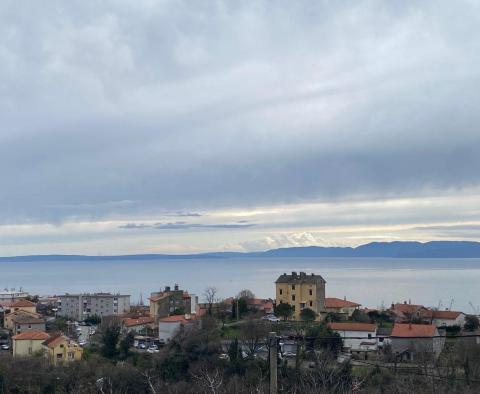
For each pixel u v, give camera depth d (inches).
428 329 2405.3
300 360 1387.8
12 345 3267.7
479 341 2299.5
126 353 2797.7
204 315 3348.9
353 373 1364.4
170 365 2273.6
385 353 1920.5
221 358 2251.5
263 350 2402.8
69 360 2635.3
